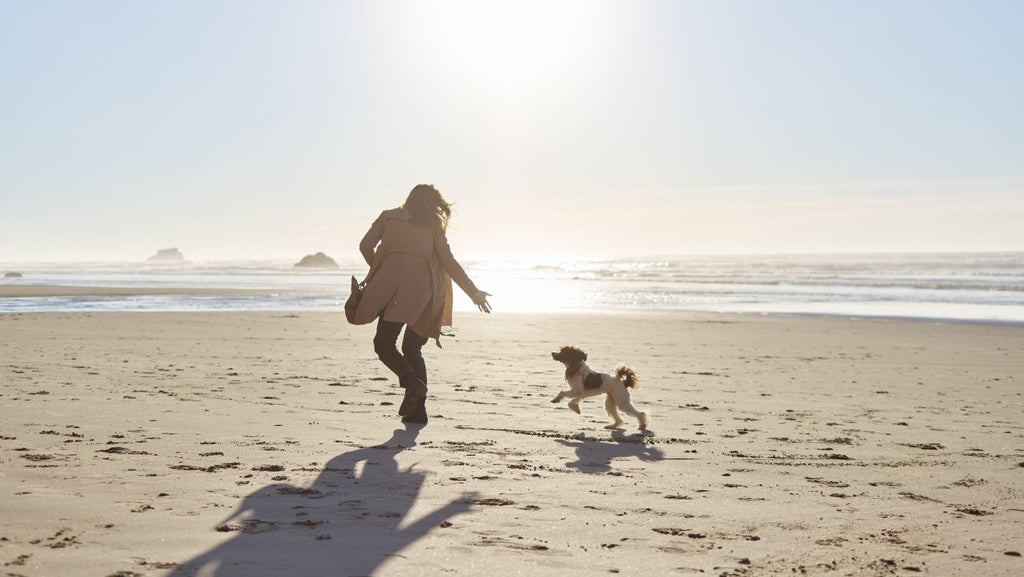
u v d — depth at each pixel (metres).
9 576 2.62
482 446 5.53
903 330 20.81
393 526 3.44
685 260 180.75
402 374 6.16
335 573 2.79
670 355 14.45
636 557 3.14
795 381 10.92
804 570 3.06
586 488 4.36
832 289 46.22
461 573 2.85
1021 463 5.49
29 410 6.34
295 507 3.70
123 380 8.71
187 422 6.04
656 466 5.10
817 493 4.46
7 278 71.25
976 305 32.03
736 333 19.53
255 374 9.76
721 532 3.56
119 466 4.45
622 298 37.47
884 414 7.98
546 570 2.93
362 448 5.25
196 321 19.70
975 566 3.18
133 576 2.69
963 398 9.43
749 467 5.18
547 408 7.68
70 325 17.69
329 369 10.52
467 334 18.02
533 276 74.00
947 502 4.30
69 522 3.32
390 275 5.92
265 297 34.66
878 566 3.14
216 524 3.37
